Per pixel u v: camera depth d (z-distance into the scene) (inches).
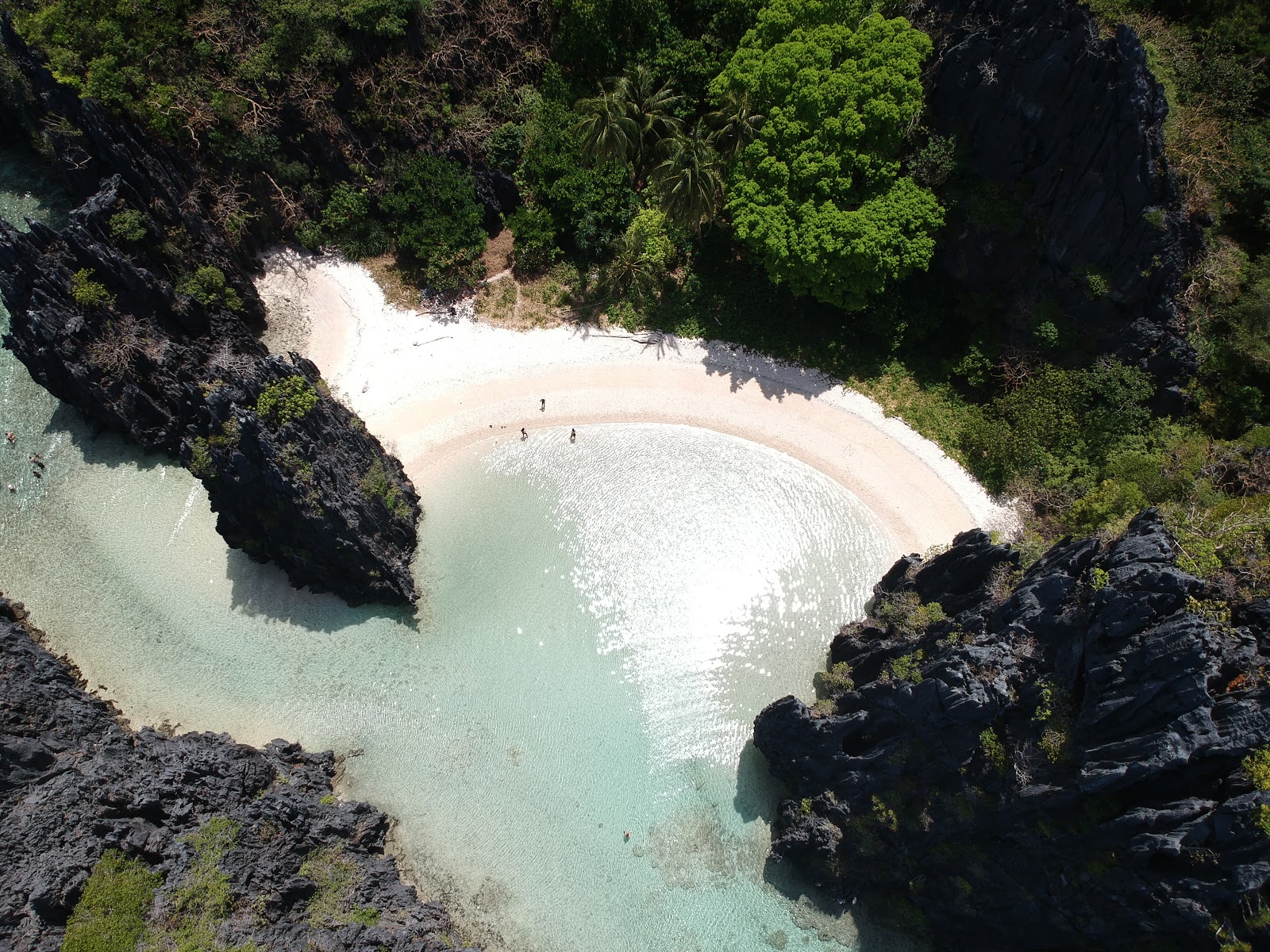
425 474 2208.4
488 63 2516.0
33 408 2288.4
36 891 1385.3
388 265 2504.9
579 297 2444.6
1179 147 1893.5
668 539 2130.9
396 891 1672.0
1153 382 2053.4
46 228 2037.4
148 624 2004.2
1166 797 1386.6
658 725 1910.7
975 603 1685.5
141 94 2217.0
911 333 2333.9
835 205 2116.1
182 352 2188.7
